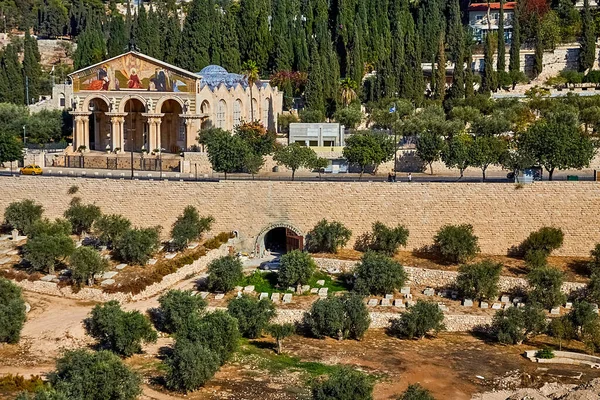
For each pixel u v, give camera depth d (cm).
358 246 12731
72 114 18488
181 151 17888
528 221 12488
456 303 11094
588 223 12375
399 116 18912
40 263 11356
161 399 8156
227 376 8806
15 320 9494
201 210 13038
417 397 7669
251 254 12900
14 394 7875
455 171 15475
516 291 11338
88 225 12962
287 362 9269
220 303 10825
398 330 10306
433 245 12588
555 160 13238
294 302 10888
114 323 9219
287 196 12850
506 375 9094
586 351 9875
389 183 12669
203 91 17912
